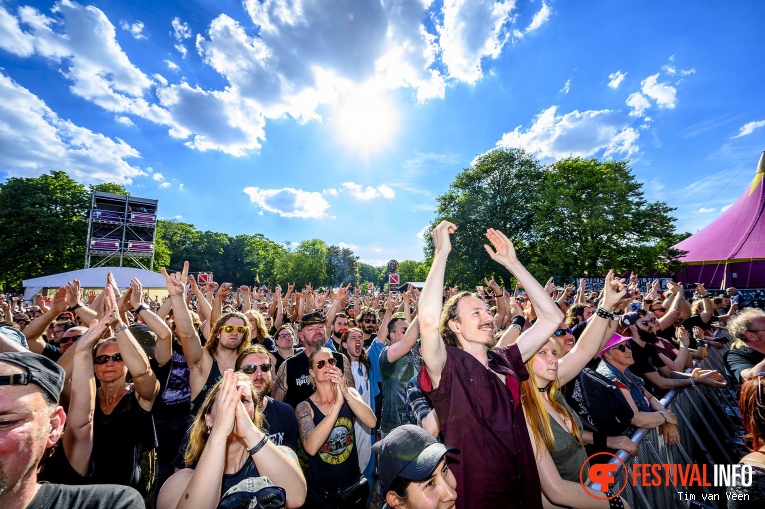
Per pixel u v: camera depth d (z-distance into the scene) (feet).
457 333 5.92
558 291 30.04
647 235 81.56
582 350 7.11
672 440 8.16
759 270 59.82
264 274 263.90
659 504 7.52
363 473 9.73
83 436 6.49
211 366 10.43
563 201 82.53
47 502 3.88
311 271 219.00
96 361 7.54
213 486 4.54
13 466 3.63
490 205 103.71
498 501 4.73
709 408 12.30
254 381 7.68
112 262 117.08
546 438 5.92
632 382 9.46
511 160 106.42
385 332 14.26
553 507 5.81
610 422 7.64
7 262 104.22
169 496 5.16
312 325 12.03
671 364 13.30
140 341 10.90
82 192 122.52
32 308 26.16
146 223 91.81
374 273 400.47
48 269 107.55
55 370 4.23
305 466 8.15
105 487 4.28
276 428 7.54
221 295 16.28
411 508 4.56
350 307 31.27
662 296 24.73
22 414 3.72
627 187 84.38
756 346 10.87
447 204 112.27
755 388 5.58
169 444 11.07
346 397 8.36
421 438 4.81
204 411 5.72
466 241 104.42
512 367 5.60
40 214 109.29
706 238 72.18
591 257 82.33
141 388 7.93
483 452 4.87
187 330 10.01
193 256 241.14
